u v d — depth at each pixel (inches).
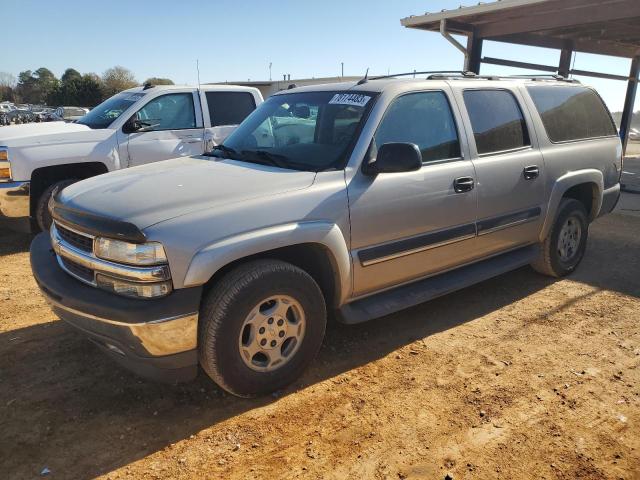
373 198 138.9
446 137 160.7
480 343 156.9
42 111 1957.4
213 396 128.7
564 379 137.1
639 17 362.6
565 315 177.3
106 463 105.5
